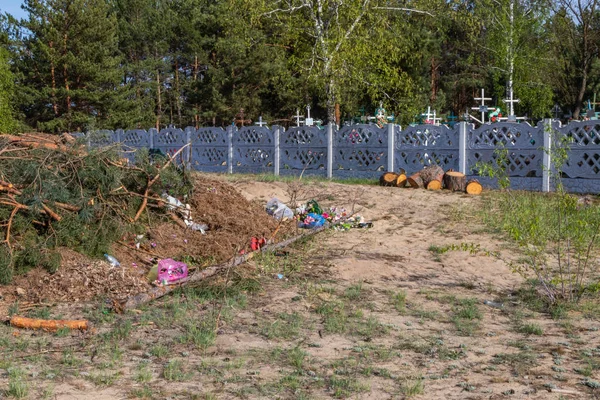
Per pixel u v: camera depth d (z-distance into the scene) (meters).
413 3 29.80
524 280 8.22
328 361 5.35
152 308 6.91
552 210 11.48
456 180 15.36
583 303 7.12
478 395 4.63
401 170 17.16
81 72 36.81
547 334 6.15
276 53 40.03
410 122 31.30
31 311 6.77
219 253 9.16
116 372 5.02
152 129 23.25
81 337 5.94
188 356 5.43
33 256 7.71
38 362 5.25
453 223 12.04
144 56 49.12
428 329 6.30
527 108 38.44
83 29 37.78
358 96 34.69
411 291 7.74
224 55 41.62
